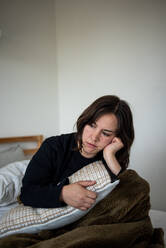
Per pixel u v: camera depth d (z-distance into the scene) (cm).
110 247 65
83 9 217
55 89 239
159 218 123
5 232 75
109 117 81
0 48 193
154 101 188
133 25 192
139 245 74
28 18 212
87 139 85
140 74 192
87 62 220
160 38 182
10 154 176
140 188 83
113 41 203
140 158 198
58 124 245
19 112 209
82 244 61
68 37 229
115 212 76
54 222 74
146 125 194
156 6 181
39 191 76
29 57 215
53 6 232
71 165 93
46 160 88
